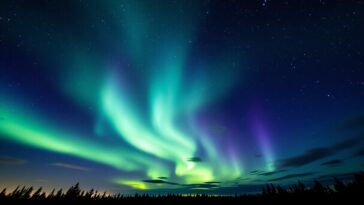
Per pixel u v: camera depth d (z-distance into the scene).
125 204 43.69
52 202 38.78
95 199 46.31
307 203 34.50
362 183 36.84
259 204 39.62
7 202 34.09
